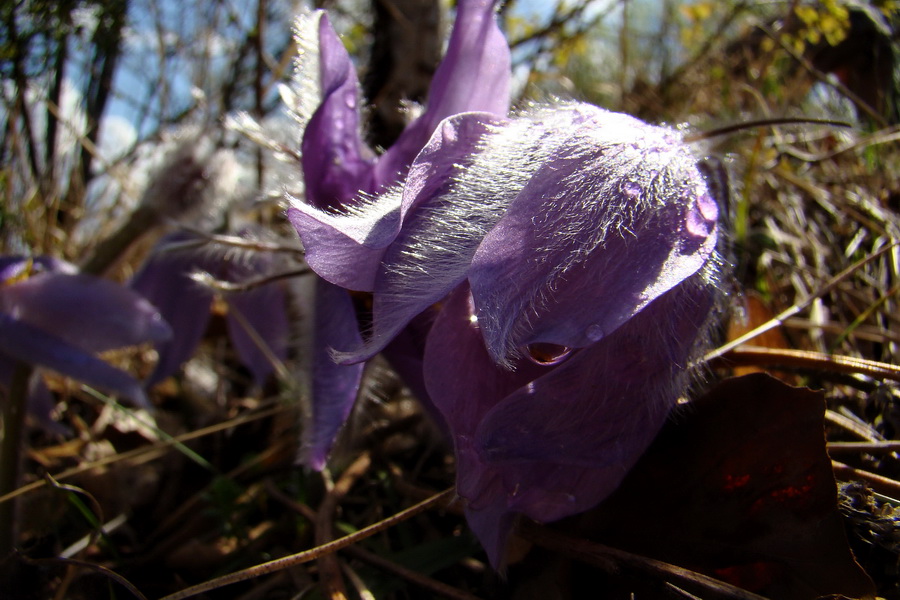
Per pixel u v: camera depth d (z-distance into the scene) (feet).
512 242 0.19
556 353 0.21
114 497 0.36
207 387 0.49
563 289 0.19
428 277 0.20
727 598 0.20
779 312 0.37
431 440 0.33
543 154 0.21
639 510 0.23
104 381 0.29
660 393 0.21
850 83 0.55
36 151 0.49
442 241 0.20
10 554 0.28
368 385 0.27
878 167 0.46
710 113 0.53
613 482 0.21
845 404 0.31
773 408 0.22
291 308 0.38
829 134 0.49
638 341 0.20
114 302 0.30
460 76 0.25
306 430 0.25
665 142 0.22
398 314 0.20
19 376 0.30
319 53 0.25
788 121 0.27
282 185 0.30
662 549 0.23
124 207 0.52
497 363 0.17
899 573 0.23
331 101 0.25
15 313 0.29
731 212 0.27
